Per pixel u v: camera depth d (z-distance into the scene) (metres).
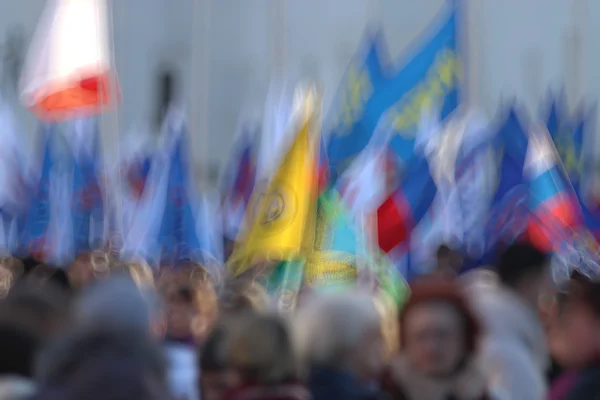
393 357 12.59
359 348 12.30
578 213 25.28
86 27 24.39
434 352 11.89
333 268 20.64
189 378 16.59
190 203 28.12
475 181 27.67
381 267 22.19
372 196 24.17
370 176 24.38
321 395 12.11
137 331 9.60
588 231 25.14
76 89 25.09
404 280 22.77
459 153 27.97
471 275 18.09
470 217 27.02
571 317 11.26
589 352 11.15
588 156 57.12
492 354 13.60
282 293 20.89
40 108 27.14
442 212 25.41
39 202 28.81
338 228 20.77
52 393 9.25
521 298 16.30
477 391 12.10
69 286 18.89
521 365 13.59
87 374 9.26
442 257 22.67
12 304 10.98
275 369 12.10
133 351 9.48
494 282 16.84
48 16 24.56
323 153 27.17
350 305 12.43
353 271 20.55
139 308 9.67
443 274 20.17
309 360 12.34
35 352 10.77
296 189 21.30
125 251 28.06
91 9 24.45
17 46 57.53
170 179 28.11
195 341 18.80
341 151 28.70
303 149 21.50
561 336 11.48
